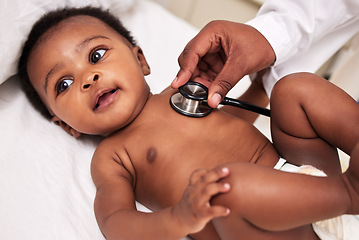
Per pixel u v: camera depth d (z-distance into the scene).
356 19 1.03
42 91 0.85
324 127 0.74
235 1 1.54
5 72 0.87
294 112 0.77
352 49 1.29
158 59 1.22
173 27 1.31
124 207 0.69
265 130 1.19
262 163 0.80
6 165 0.72
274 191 0.55
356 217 0.67
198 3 1.64
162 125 0.82
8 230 0.62
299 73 0.81
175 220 0.57
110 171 0.77
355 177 0.56
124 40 0.94
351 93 1.35
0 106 0.87
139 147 0.79
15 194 0.68
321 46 1.08
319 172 0.70
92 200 0.77
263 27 0.93
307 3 0.93
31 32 0.86
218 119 0.83
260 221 0.56
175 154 0.77
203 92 0.80
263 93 1.12
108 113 0.79
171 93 0.89
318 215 0.56
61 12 0.91
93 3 1.10
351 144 0.71
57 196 0.71
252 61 0.86
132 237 0.63
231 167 0.58
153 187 0.76
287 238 0.62
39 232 0.64
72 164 0.82
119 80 0.80
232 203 0.55
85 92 0.79
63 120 0.85
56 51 0.82
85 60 0.81
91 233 0.69
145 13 1.32
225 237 0.63
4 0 0.81
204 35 0.86
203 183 0.53
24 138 0.81
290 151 0.81
